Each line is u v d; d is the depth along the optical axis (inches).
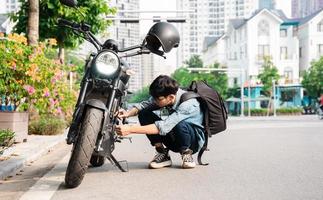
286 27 2239.2
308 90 2069.4
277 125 738.8
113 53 178.2
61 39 531.5
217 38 2797.7
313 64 2049.7
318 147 342.3
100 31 547.2
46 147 309.3
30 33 420.8
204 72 2290.8
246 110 1968.5
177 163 243.8
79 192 167.2
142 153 305.6
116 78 182.5
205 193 166.4
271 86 1957.4
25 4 521.7
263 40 2186.3
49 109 448.1
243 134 503.5
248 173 211.0
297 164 243.0
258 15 2180.1
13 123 324.5
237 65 2295.8
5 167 211.9
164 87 201.8
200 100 212.5
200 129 215.5
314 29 2256.4
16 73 347.9
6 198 161.0
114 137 192.9
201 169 222.1
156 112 214.4
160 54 196.2
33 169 230.5
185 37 4072.3
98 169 221.0
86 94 185.2
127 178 195.9
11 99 353.1
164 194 164.6
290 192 168.4
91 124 167.8
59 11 494.3
